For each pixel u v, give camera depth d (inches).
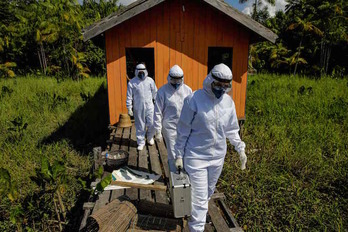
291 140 258.4
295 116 321.4
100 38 303.4
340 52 865.5
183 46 266.8
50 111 363.9
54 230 148.9
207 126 101.6
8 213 162.2
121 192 151.1
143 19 256.7
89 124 310.0
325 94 420.8
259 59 1005.8
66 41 729.6
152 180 165.6
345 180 186.4
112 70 263.1
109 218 115.3
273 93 429.7
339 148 236.8
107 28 232.4
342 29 784.9
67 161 224.5
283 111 332.5
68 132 291.6
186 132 106.8
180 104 159.0
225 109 103.3
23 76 717.9
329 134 263.3
